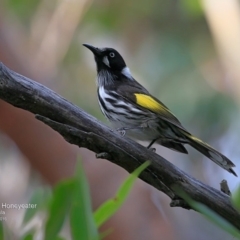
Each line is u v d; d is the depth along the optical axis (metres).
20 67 12.98
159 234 12.27
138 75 15.02
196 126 14.05
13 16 14.66
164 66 14.84
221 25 12.66
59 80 14.45
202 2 13.43
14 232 4.48
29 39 14.67
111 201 3.91
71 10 14.58
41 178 13.27
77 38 15.16
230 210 6.08
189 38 15.12
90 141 6.07
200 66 14.66
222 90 14.12
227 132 14.12
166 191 6.26
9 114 12.46
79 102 14.58
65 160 12.58
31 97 6.04
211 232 14.43
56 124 5.95
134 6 15.32
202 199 6.13
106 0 15.26
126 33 15.49
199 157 15.15
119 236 11.95
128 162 6.23
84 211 3.56
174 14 15.30
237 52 12.61
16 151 14.34
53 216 3.82
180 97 14.22
